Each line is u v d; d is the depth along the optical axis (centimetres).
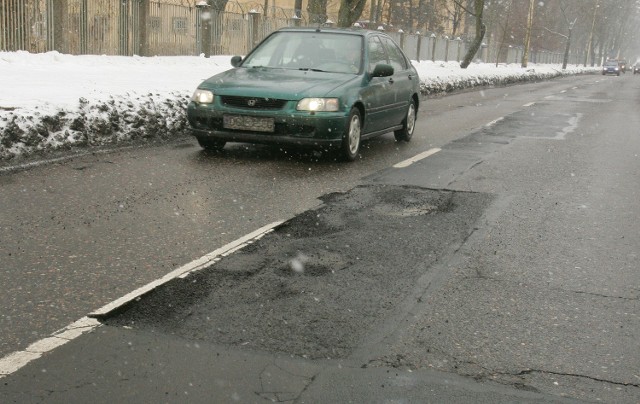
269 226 595
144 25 2272
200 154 928
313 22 3169
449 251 545
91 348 354
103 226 574
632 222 657
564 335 393
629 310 434
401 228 607
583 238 596
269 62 1028
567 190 793
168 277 462
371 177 829
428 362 354
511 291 461
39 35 1878
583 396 325
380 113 1022
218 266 488
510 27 8731
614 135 1354
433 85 2667
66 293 427
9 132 824
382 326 396
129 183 734
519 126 1471
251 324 392
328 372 339
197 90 925
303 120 878
